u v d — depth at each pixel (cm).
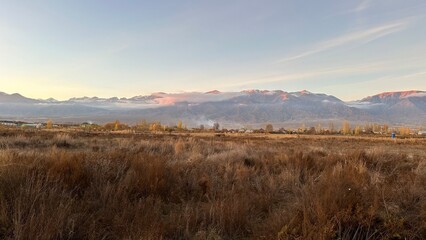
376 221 459
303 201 509
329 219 447
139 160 775
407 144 4553
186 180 723
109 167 691
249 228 479
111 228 438
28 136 2245
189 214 487
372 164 1005
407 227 456
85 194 550
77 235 404
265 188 681
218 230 459
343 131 14188
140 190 605
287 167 938
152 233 399
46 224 387
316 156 1259
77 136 2672
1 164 572
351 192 523
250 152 1473
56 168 608
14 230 377
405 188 604
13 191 459
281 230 420
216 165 980
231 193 605
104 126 9756
